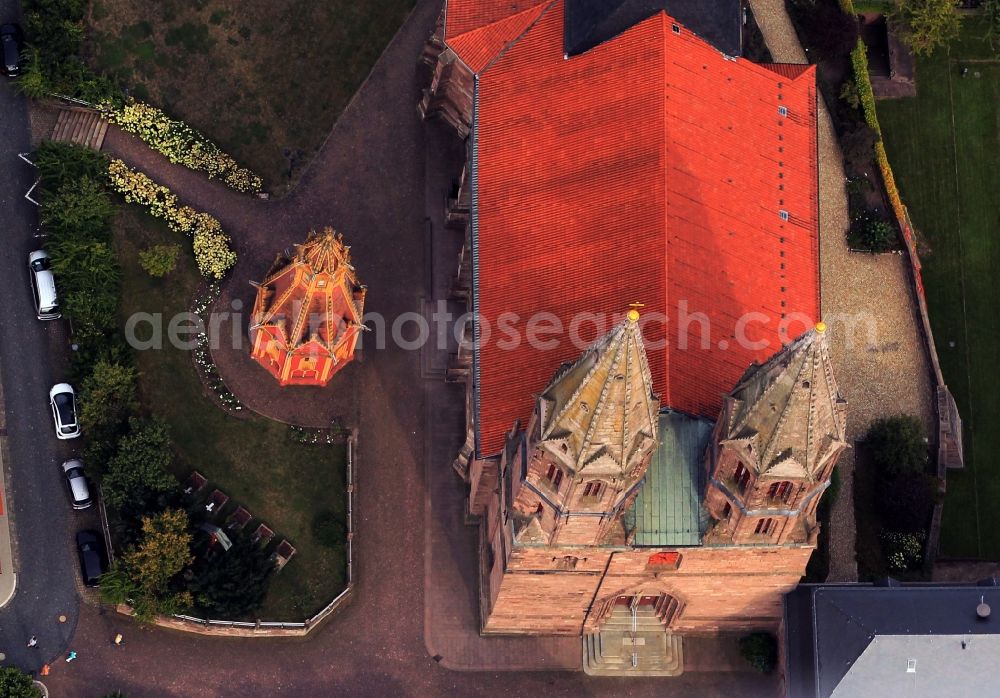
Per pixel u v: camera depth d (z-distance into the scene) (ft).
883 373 468.34
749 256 413.18
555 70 428.97
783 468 362.94
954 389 474.08
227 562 433.48
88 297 451.53
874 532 456.45
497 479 421.18
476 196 428.15
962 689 396.37
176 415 455.22
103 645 438.40
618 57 420.77
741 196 417.08
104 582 428.15
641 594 427.33
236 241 472.03
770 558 401.70
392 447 460.96
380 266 475.72
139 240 467.52
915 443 455.63
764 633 441.27
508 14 440.45
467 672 444.96
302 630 442.50
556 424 357.82
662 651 443.73
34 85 466.29
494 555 428.97
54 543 444.14
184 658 439.22
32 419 452.35
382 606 448.65
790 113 434.30
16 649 436.35
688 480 392.27
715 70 424.46
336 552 449.48
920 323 472.85
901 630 397.19
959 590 406.62
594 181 412.77
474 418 415.85
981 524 462.60
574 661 445.78
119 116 473.67
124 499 438.40
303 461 456.04
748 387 362.53
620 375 344.28
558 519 378.94
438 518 456.04
